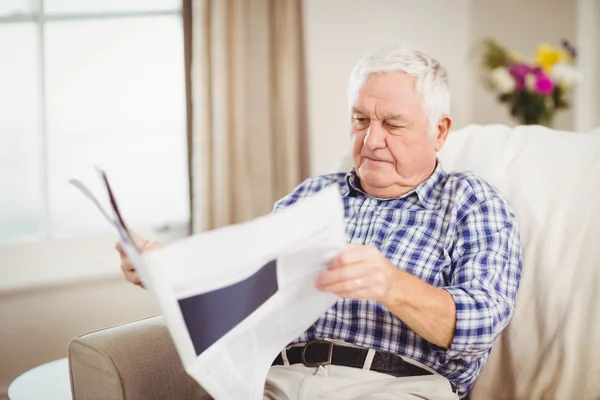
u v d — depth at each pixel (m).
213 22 2.27
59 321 2.31
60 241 2.35
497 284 1.18
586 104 2.88
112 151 2.44
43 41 2.28
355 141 1.36
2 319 2.22
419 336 1.22
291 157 2.44
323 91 2.55
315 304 1.01
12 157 2.28
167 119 2.52
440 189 1.36
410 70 1.28
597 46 2.86
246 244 0.89
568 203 1.31
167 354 1.25
